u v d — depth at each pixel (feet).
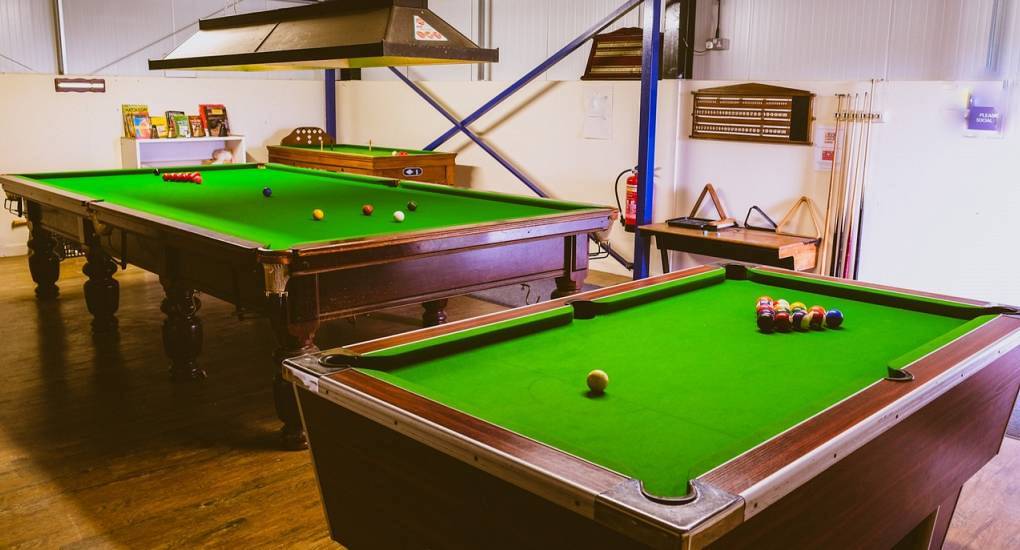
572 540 4.47
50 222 17.20
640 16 24.09
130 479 9.91
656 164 20.53
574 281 12.91
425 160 24.27
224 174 19.30
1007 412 7.68
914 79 19.33
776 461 4.48
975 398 6.77
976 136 15.71
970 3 18.13
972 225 16.08
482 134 25.29
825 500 4.99
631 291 8.60
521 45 27.86
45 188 15.24
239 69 16.42
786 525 4.68
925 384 5.71
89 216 13.47
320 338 15.84
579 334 7.47
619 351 6.93
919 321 8.00
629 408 5.60
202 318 17.01
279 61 13.57
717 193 19.57
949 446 6.54
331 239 10.22
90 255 15.42
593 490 4.18
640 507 4.00
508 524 4.83
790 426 4.95
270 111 28.89
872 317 8.16
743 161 18.90
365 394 5.55
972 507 9.38
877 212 17.22
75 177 18.19
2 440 10.96
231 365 14.11
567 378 6.23
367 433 5.73
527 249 12.19
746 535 4.37
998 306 7.91
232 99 27.91
